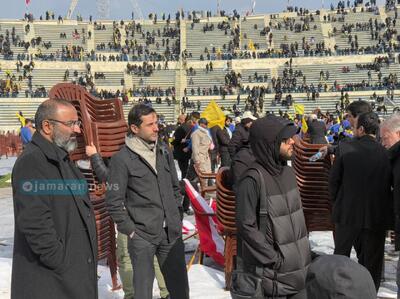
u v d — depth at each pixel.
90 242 3.91
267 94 57.22
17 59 62.22
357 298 2.10
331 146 6.69
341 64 61.94
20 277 3.69
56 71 61.66
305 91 57.31
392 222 5.37
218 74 62.97
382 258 5.49
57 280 3.66
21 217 3.59
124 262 6.05
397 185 5.07
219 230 6.61
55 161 3.73
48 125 3.80
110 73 62.78
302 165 6.98
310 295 2.23
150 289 4.89
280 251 3.97
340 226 5.45
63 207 3.74
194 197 7.37
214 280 6.88
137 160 4.88
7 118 53.53
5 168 24.69
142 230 4.86
